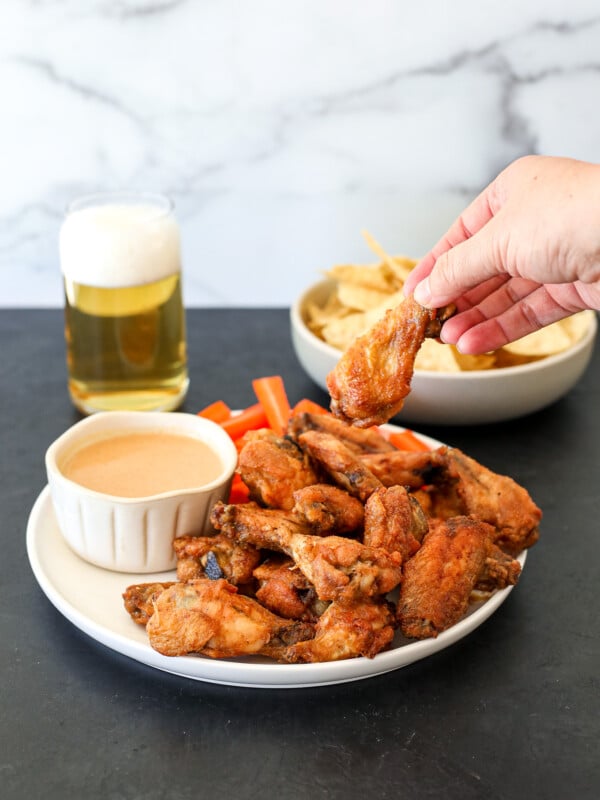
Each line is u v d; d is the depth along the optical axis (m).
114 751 0.35
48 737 0.36
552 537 0.49
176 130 0.72
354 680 0.39
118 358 0.58
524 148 0.74
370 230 0.76
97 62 0.70
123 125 0.72
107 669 0.39
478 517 0.44
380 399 0.40
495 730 0.36
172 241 0.58
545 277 0.37
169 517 0.43
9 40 0.69
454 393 0.55
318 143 0.73
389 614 0.38
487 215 0.44
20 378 0.66
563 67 0.71
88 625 0.39
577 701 0.38
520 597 0.44
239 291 0.79
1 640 0.41
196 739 0.35
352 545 0.38
